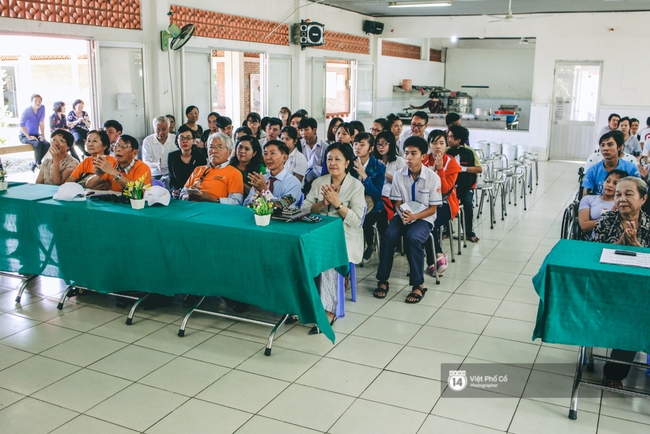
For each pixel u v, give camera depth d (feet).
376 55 46.70
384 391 10.86
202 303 15.08
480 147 35.09
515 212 26.86
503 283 17.03
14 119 43.88
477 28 44.29
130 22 24.71
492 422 9.89
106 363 11.80
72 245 14.08
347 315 14.48
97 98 23.66
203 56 28.86
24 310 14.48
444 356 12.32
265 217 12.37
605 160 15.51
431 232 16.96
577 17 41.65
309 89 38.32
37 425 9.63
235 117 42.39
